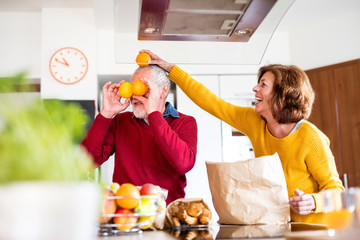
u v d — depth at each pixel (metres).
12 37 3.76
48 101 0.55
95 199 0.53
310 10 3.66
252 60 1.61
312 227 1.03
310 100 1.49
